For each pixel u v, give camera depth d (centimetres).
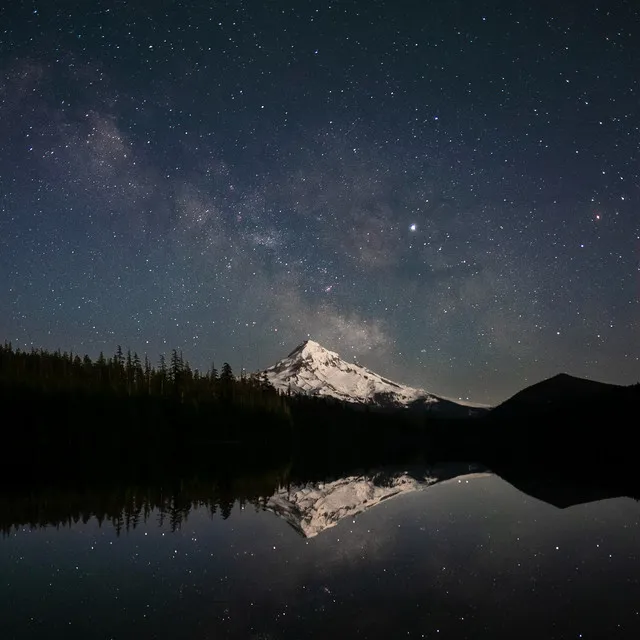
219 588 1550
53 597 1459
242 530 2366
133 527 2383
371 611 1362
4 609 1362
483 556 1920
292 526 2484
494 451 12719
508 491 4003
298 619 1307
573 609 1366
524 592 1509
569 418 13038
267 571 1727
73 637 1188
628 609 1363
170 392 8812
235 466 6562
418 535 2298
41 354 8425
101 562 1812
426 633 1215
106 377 8356
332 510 3022
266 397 10419
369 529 2431
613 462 8056
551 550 2005
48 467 5647
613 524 2528
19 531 2283
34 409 7119
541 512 2912
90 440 7306
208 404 9106
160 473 5162
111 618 1302
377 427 14512
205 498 3375
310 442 12056
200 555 1920
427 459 10162
